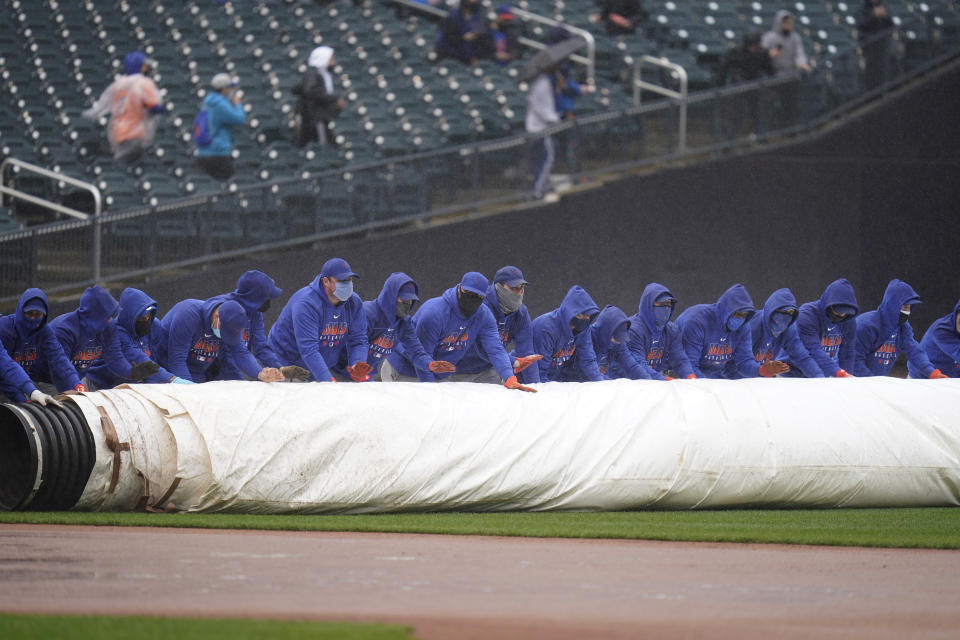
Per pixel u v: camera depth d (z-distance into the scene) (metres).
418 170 74.38
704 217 82.00
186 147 79.75
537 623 19.86
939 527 33.91
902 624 20.39
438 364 41.66
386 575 24.36
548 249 77.81
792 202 84.06
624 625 19.81
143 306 43.91
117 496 35.25
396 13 96.94
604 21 92.50
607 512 36.94
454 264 75.31
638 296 80.31
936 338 55.28
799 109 84.75
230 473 34.88
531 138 77.38
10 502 35.28
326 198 72.06
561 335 46.44
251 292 44.56
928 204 86.88
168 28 93.56
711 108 82.50
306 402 36.06
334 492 35.06
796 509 38.31
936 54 88.31
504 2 96.25
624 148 80.38
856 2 101.88
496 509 36.50
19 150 77.81
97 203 69.06
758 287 83.44
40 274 65.75
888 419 39.00
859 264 85.81
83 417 35.53
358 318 44.50
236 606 21.05
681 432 37.50
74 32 91.75
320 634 18.53
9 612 20.22
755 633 19.42
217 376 46.41
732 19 98.50
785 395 39.16
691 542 30.42
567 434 37.16
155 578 23.70
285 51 90.12
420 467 35.62
